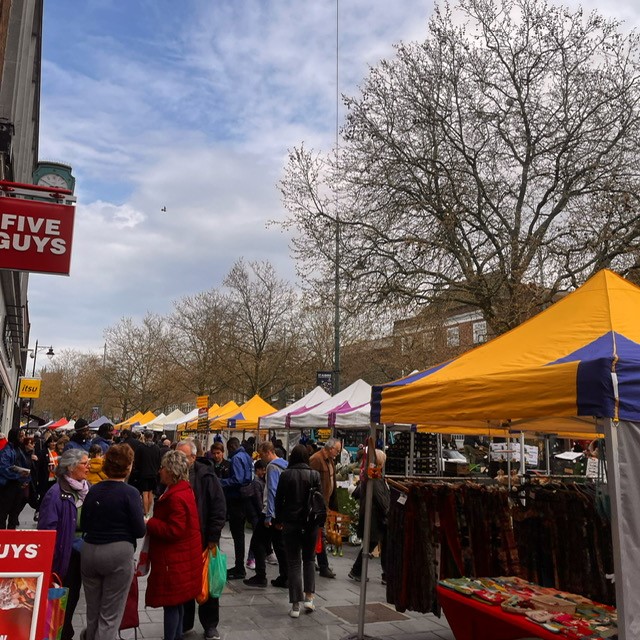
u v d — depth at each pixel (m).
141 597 6.96
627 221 15.78
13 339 21.05
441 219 17.59
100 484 4.54
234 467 7.92
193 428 25.41
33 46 16.77
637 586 3.58
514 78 18.11
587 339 4.54
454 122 18.59
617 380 3.75
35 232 6.59
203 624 5.45
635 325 4.68
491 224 17.97
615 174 16.47
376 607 6.77
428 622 6.27
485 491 6.10
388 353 33.94
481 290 17.53
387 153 18.53
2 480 9.13
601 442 5.14
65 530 4.77
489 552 5.97
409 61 18.66
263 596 7.08
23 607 3.20
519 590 5.09
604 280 5.27
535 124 18.02
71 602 4.88
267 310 39.25
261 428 15.45
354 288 18.16
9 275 12.58
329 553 10.12
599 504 5.15
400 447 11.70
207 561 5.37
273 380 38.88
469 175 18.38
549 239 17.12
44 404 85.62
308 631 5.84
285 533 6.43
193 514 4.90
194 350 42.50
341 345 37.69
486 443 20.38
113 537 4.42
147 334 55.91
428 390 5.05
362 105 18.77
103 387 60.44
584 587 5.71
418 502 5.87
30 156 19.91
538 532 6.08
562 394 3.99
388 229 18.27
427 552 5.75
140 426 36.72
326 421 13.09
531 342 5.07
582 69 17.80
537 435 9.21
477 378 4.66
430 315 18.69
